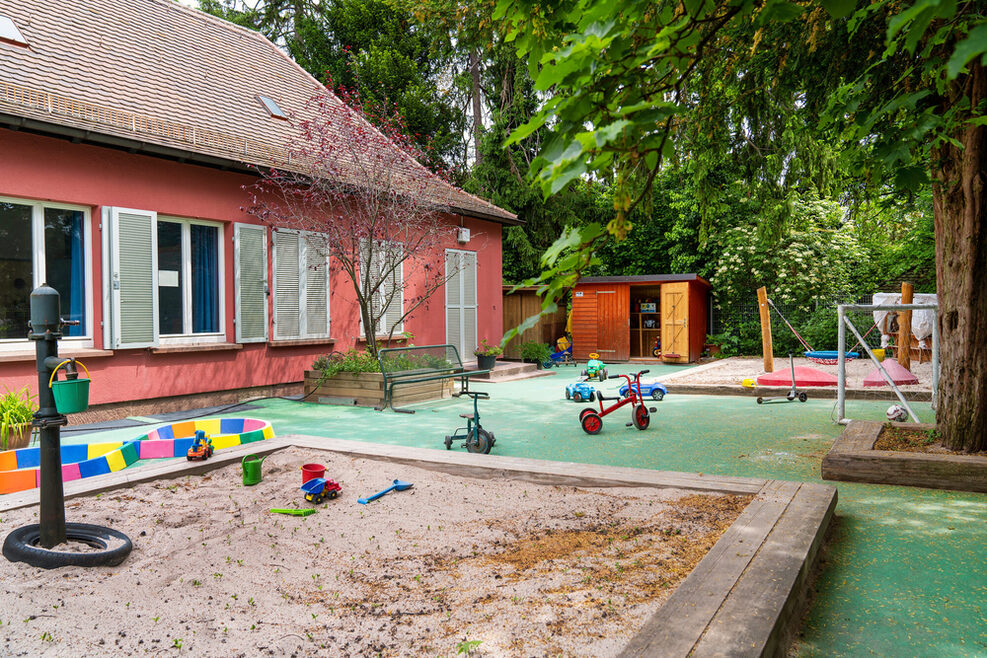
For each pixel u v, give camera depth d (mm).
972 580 3291
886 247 20344
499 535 3896
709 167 8203
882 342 16453
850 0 1613
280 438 6434
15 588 3055
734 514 4023
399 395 10500
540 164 1551
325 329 12266
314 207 11953
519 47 2438
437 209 13023
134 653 2531
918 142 3416
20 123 7668
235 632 2707
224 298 10672
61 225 8680
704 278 21891
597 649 2453
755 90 7492
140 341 9266
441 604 2943
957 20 2768
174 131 9867
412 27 24906
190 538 3852
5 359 7828
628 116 1518
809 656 2553
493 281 17109
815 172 8602
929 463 5148
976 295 5484
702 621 2316
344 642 2609
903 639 2691
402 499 4648
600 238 1678
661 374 15883
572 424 8578
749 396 11508
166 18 13484
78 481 4809
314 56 24250
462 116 26484
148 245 9406
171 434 6750
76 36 10617
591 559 3441
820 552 3631
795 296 19547
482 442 6547
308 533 3980
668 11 1714
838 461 5398
